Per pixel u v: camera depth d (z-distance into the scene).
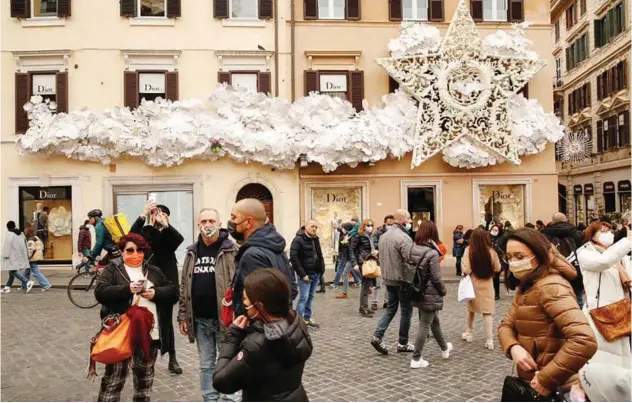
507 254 3.61
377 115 20.94
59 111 20.56
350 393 6.53
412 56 21.03
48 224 20.69
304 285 10.53
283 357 3.17
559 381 3.23
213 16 21.14
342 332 10.16
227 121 20.25
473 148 21.36
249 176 20.92
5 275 19.50
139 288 5.00
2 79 20.72
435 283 7.54
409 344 8.79
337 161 20.61
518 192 22.67
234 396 5.58
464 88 21.23
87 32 20.72
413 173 21.78
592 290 6.27
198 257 5.65
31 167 20.41
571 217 39.78
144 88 20.97
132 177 20.52
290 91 21.45
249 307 3.28
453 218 21.95
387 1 22.00
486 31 22.56
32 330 10.40
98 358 4.83
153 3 21.11
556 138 22.00
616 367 4.03
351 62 21.78
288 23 21.61
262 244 4.74
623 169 31.00
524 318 3.51
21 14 20.61
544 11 22.77
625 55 30.80
